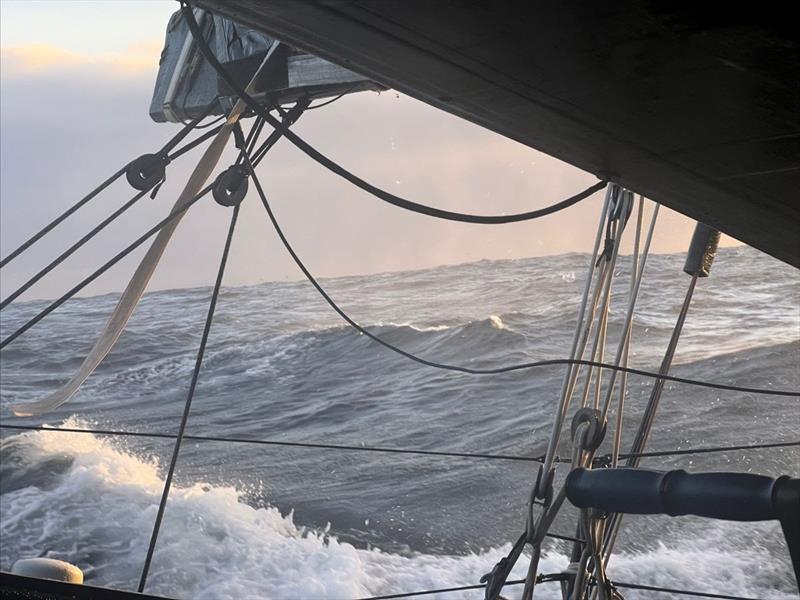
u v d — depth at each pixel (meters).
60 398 4.98
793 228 5.38
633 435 19.03
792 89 3.47
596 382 5.86
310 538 14.66
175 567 13.65
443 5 3.01
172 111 5.61
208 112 5.52
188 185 5.20
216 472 17.94
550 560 13.77
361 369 26.55
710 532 13.84
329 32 3.30
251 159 5.29
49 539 14.64
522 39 3.25
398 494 16.36
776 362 23.08
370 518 15.38
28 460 17.84
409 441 19.95
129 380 27.69
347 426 21.55
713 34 3.10
